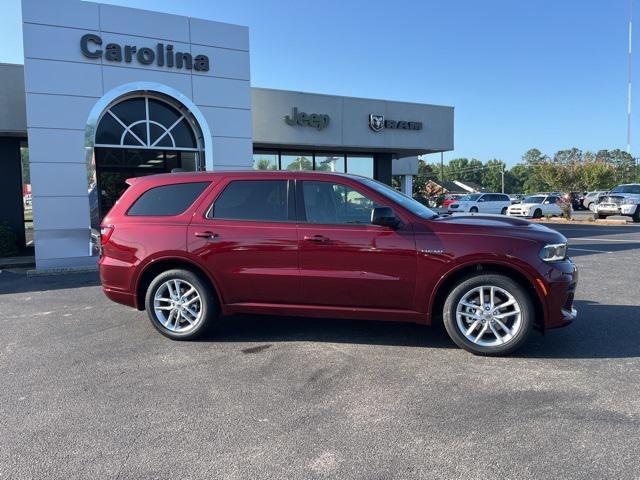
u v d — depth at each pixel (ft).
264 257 16.90
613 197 84.53
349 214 16.75
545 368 14.69
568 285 15.48
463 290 15.70
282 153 59.16
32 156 36.09
